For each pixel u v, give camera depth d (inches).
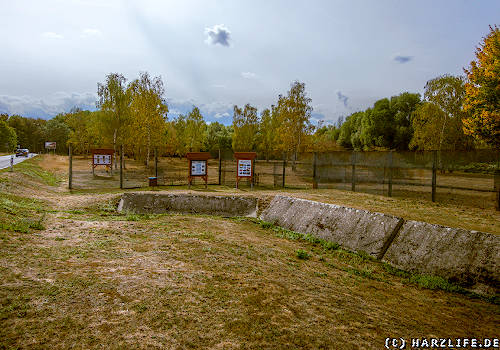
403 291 210.7
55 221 295.9
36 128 4197.8
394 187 697.6
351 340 125.6
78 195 529.3
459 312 180.2
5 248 186.9
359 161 698.2
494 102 660.1
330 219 347.9
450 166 572.4
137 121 1358.3
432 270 242.1
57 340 102.9
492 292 207.0
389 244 284.8
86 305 129.1
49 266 168.9
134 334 111.3
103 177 914.7
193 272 185.8
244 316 135.6
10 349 94.9
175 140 2037.4
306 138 1501.0
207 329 120.6
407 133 1882.4
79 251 203.9
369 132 2078.0
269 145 2089.1
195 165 701.3
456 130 1175.6
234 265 210.2
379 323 147.8
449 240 252.4
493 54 655.1
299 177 1022.4
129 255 207.9
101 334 109.2
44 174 875.4
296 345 115.7
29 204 375.6
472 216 365.1
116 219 351.6
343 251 298.5
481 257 226.8
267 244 297.7
